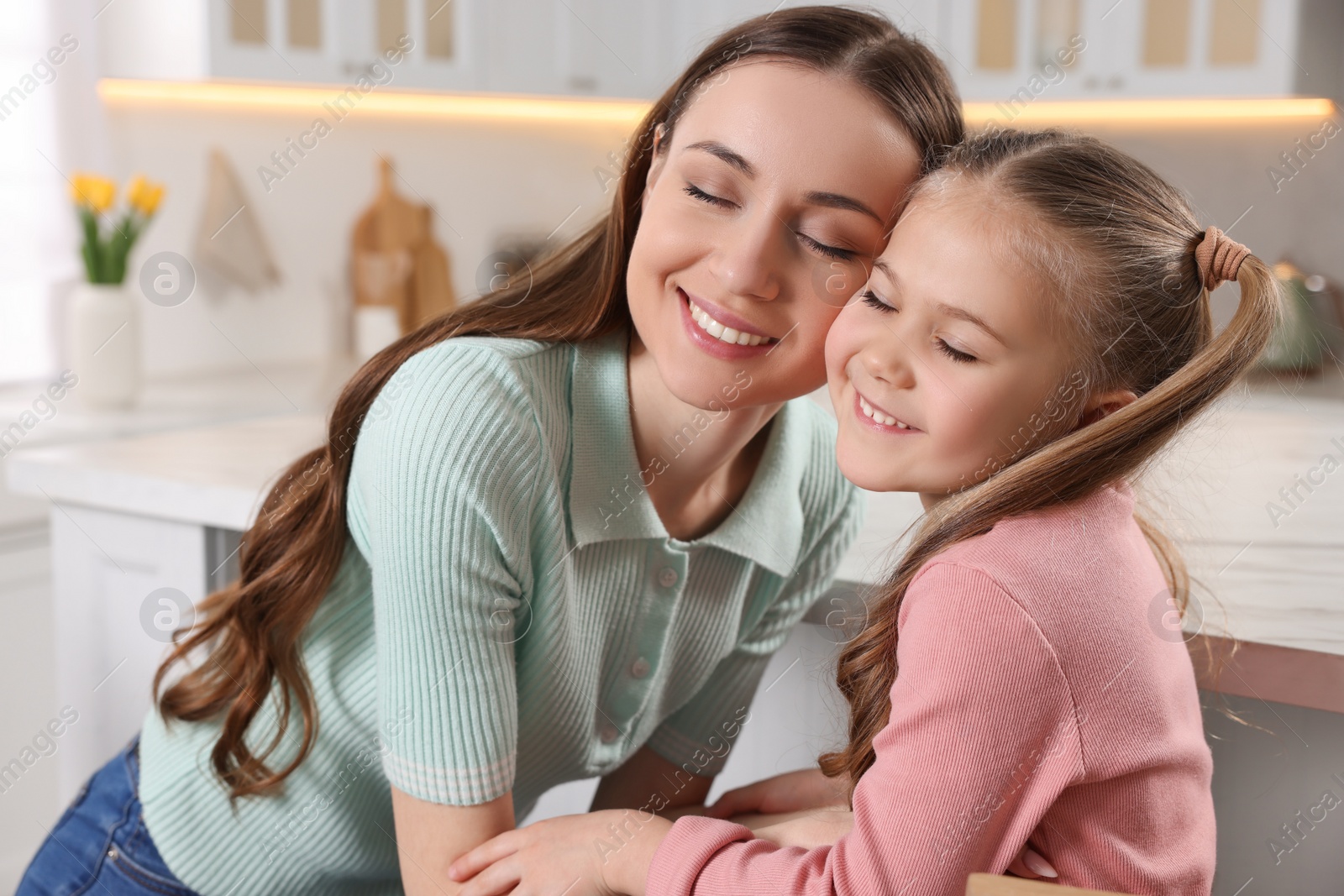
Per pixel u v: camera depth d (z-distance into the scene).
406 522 0.76
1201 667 0.89
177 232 2.48
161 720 0.94
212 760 0.89
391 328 2.80
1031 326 0.75
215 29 2.21
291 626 0.87
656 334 0.80
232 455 1.47
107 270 2.05
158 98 2.40
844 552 1.04
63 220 2.26
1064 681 0.69
